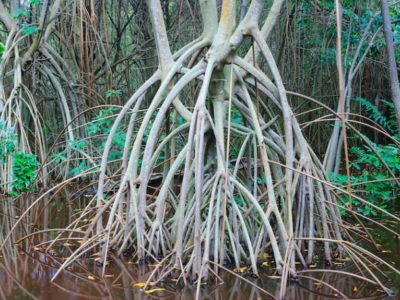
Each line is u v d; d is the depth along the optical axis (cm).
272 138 628
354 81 1316
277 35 1208
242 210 593
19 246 624
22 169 967
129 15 1459
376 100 1307
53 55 1202
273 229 598
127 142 635
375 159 854
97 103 1162
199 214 504
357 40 1133
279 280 507
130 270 536
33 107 1074
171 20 1320
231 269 538
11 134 980
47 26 1188
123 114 639
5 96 1134
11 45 1110
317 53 1203
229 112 555
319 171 609
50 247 598
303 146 582
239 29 599
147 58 1327
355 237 673
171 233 581
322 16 1124
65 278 512
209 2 659
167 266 518
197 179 517
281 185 607
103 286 488
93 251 597
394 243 642
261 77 604
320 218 614
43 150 1060
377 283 477
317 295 470
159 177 909
